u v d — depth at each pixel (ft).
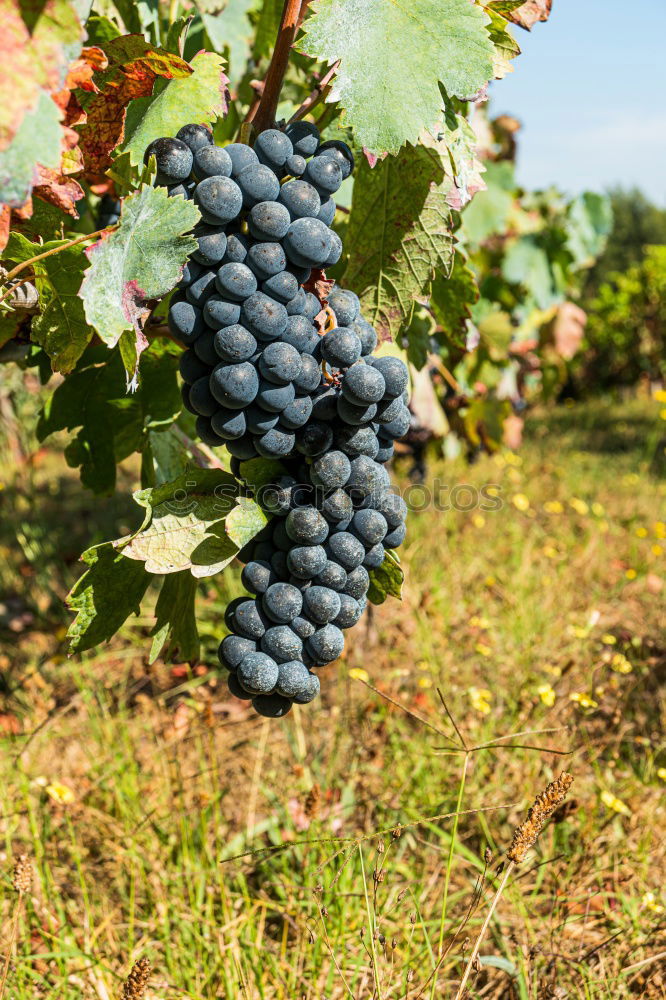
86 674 12.46
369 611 12.68
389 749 10.21
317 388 4.75
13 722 11.57
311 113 6.59
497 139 19.52
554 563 16.52
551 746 9.49
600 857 8.31
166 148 4.54
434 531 17.78
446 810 9.09
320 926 7.35
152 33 6.96
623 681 11.49
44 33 3.61
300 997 6.86
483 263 18.30
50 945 7.48
